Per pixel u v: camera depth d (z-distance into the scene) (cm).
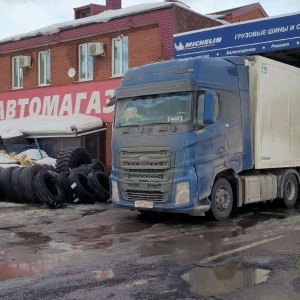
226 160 1066
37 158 1845
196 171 992
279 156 1241
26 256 754
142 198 1029
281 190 1274
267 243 829
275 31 1423
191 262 710
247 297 548
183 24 1817
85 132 1908
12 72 2348
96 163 1539
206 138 1015
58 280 620
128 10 2158
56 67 2161
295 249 778
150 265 695
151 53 1845
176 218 1124
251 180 1158
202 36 1558
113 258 738
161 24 1809
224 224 1039
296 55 1564
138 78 1073
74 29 2091
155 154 1005
